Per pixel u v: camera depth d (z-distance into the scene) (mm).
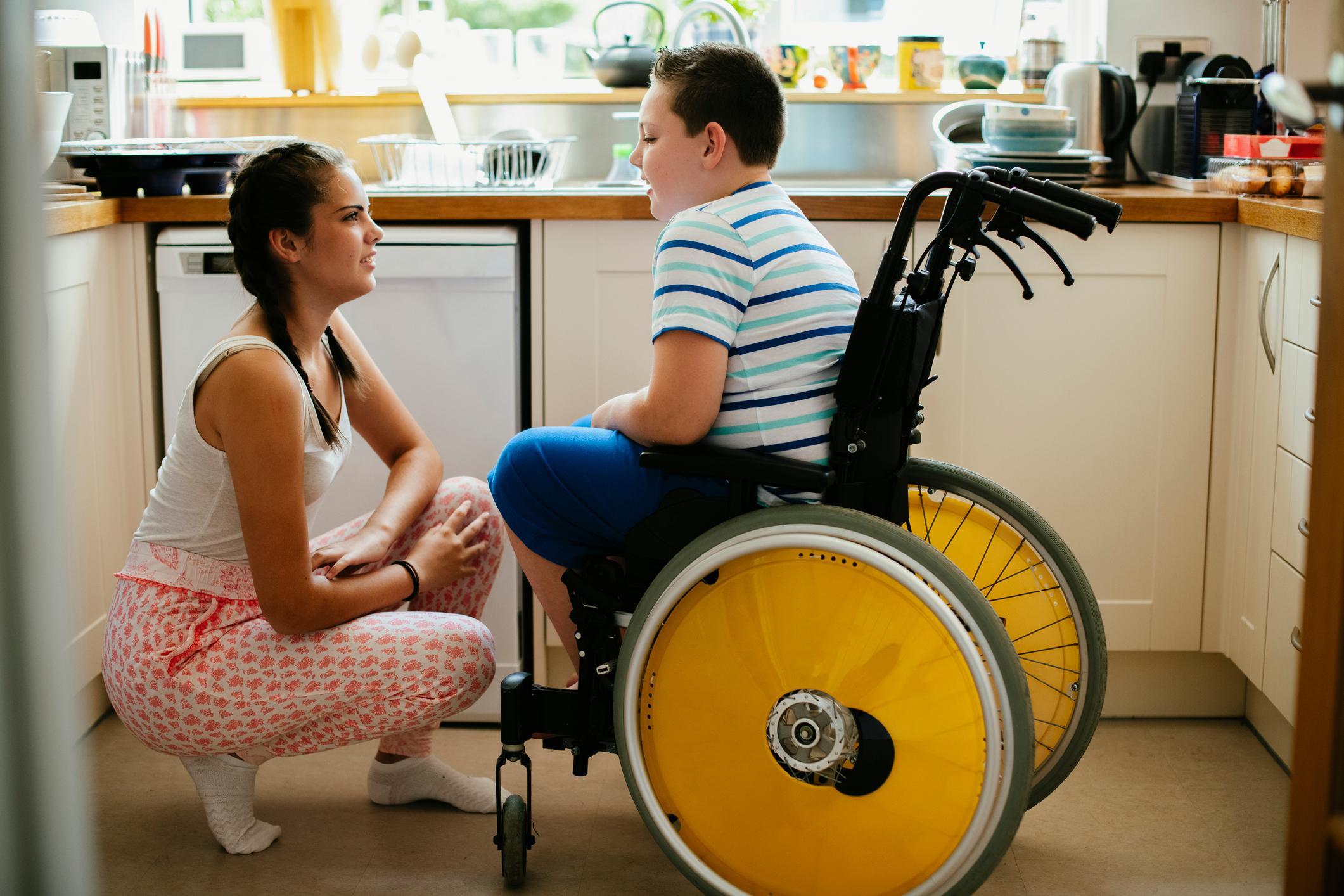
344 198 1686
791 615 1497
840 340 1566
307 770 2133
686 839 1574
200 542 1726
